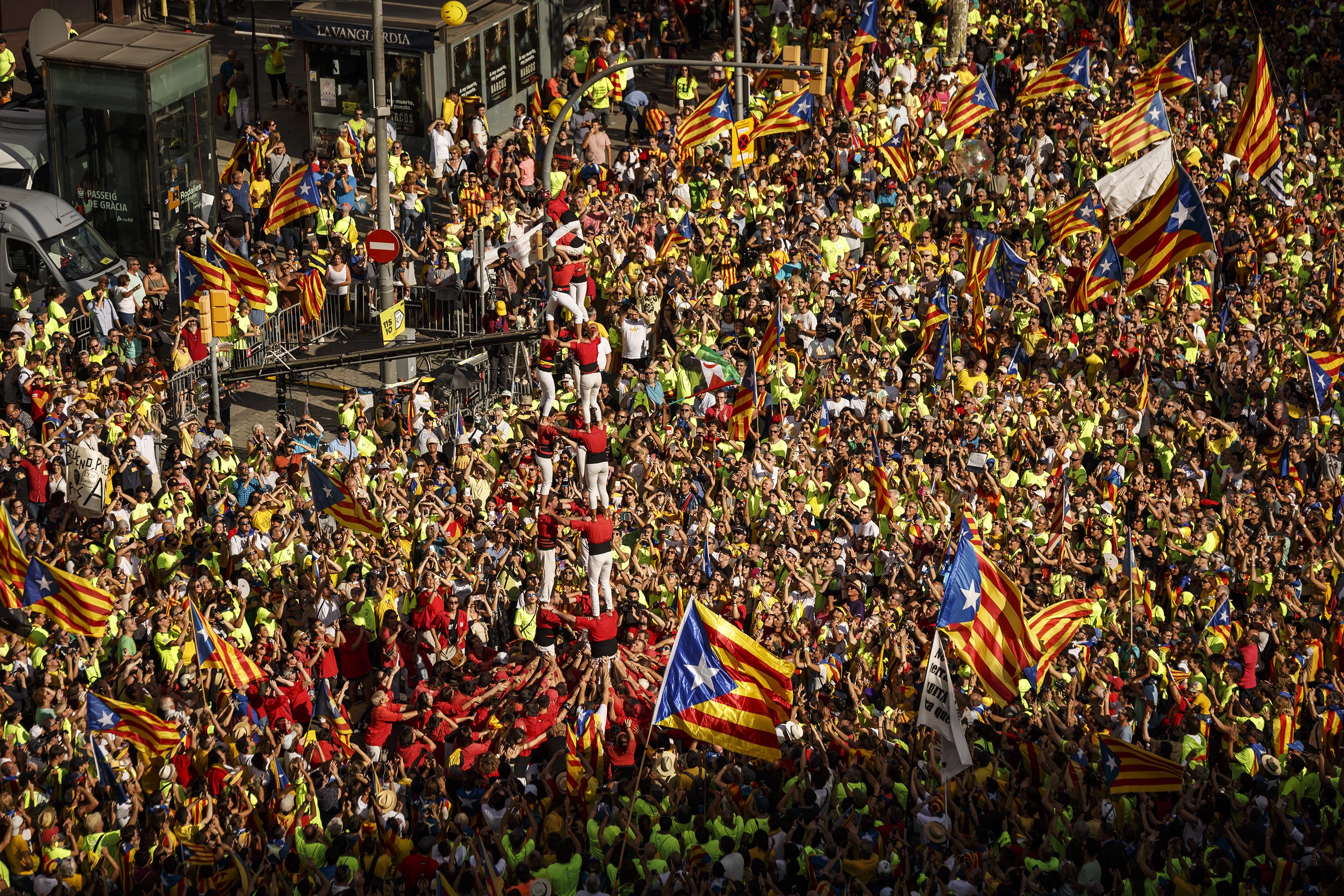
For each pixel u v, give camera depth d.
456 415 127.69
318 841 84.12
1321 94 191.00
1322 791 89.19
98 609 96.19
